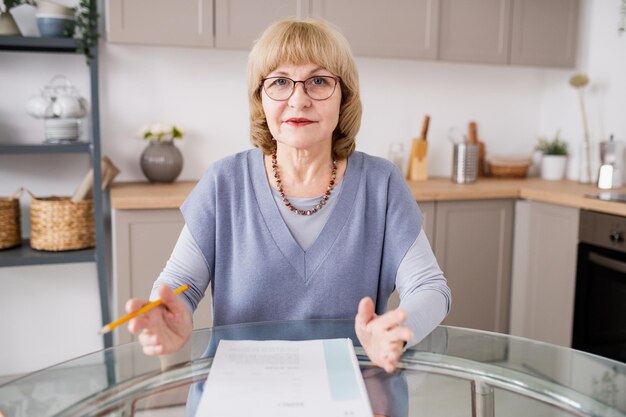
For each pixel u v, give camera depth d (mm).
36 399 945
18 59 2590
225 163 1385
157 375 1008
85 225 2479
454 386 1006
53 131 2418
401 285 1325
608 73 3049
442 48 2910
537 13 3082
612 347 2434
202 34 2531
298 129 1261
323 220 1346
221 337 1141
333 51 1253
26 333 2771
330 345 1071
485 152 3385
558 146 3281
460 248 2805
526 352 1147
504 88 3400
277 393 881
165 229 2395
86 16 2316
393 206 1373
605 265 2439
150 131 2660
